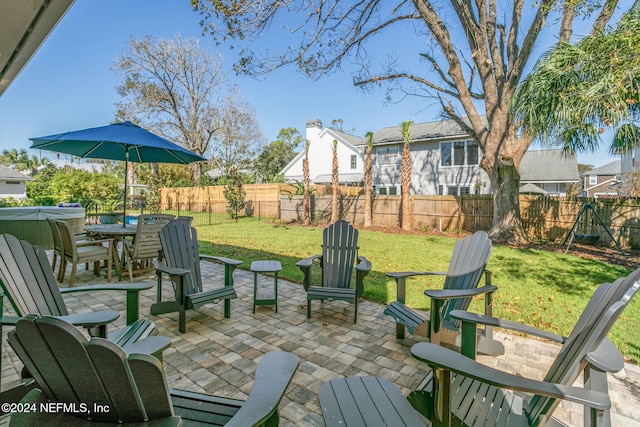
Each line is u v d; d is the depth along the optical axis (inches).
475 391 66.7
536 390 47.2
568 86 169.9
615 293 59.2
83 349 37.4
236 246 331.3
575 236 345.4
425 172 713.6
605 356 53.1
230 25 312.8
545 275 220.4
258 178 1242.6
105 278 205.2
